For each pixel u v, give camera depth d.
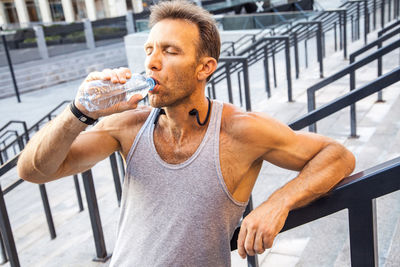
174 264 1.28
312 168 1.23
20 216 5.24
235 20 15.11
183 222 1.26
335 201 1.14
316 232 2.65
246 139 1.23
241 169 1.27
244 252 1.23
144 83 1.19
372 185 1.04
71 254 3.33
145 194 1.31
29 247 4.07
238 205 1.30
